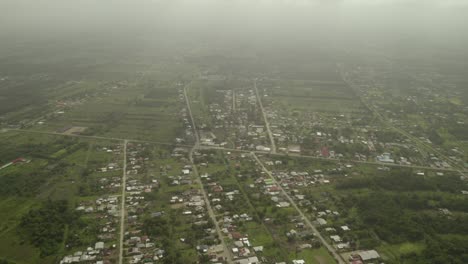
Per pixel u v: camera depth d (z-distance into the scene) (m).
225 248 151.25
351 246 153.62
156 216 173.38
